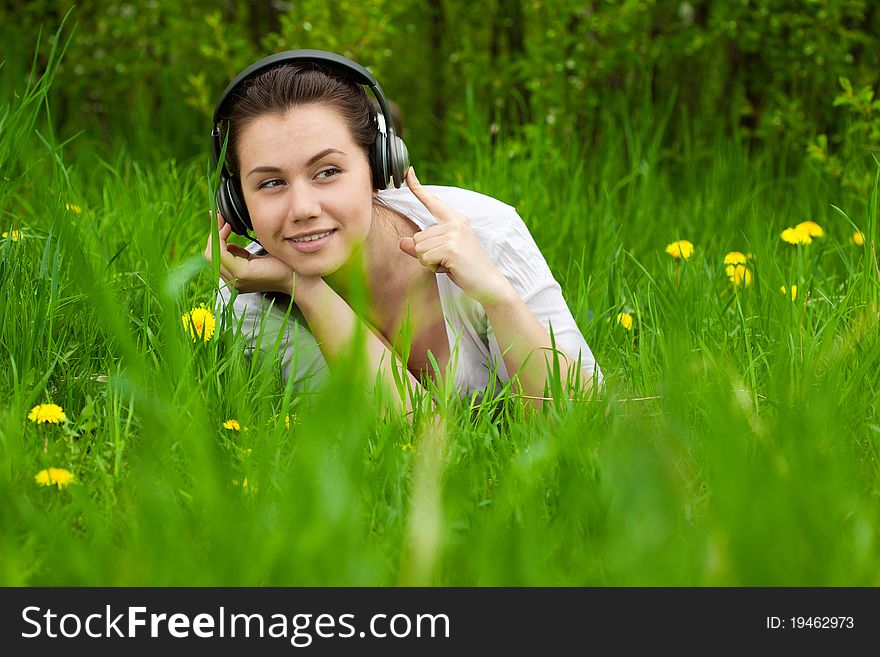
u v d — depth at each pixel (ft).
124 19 29.60
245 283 13.78
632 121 28.32
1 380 13.12
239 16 31.14
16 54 29.50
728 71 28.09
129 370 12.39
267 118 12.46
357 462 9.95
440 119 31.19
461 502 9.98
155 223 17.25
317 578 8.49
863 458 11.40
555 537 9.43
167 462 10.48
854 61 27.63
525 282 14.03
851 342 13.26
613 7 26.78
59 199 15.11
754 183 25.88
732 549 8.32
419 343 14.32
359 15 27.78
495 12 29.94
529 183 23.41
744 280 16.57
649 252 20.83
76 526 10.05
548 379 12.55
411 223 14.14
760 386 13.09
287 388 12.43
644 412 11.96
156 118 30.78
